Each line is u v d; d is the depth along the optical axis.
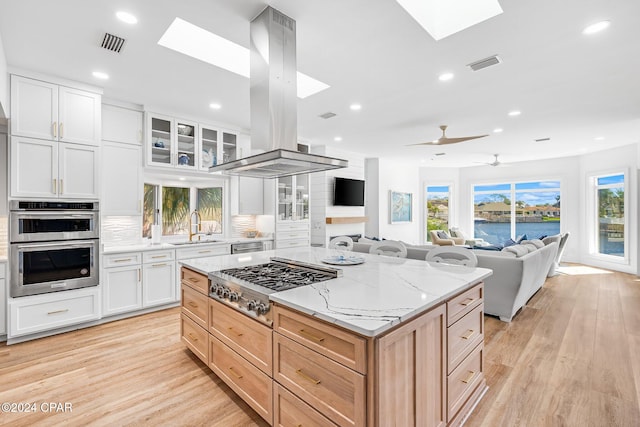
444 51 2.60
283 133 2.22
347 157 6.87
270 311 1.72
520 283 3.39
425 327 1.56
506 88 3.38
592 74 3.04
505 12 2.08
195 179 4.73
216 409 1.99
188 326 2.68
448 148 6.60
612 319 3.66
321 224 6.42
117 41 2.47
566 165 7.66
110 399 2.10
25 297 2.97
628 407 2.02
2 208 3.16
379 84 3.28
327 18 2.17
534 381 2.33
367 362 1.26
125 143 3.80
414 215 9.20
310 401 1.49
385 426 1.30
